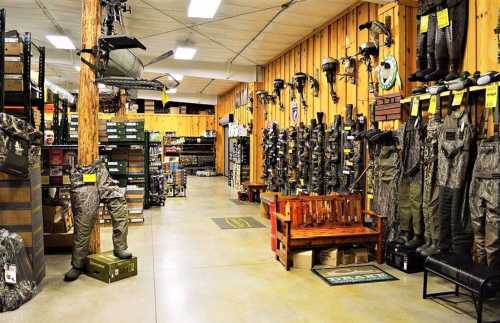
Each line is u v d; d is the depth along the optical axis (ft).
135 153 25.68
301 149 22.99
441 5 13.23
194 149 58.18
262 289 12.01
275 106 29.89
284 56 28.43
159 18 21.56
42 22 23.27
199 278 12.97
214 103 55.42
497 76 10.61
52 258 15.30
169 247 16.88
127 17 21.43
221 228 20.92
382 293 11.69
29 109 13.71
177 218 23.75
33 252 11.73
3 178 11.52
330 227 15.49
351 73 18.78
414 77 14.23
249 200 30.86
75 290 11.87
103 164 13.88
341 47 20.47
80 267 13.08
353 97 19.04
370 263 14.69
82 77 13.89
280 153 26.32
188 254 15.81
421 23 14.14
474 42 12.63
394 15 15.64
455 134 11.81
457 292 11.44
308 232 14.62
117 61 16.49
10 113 13.92
